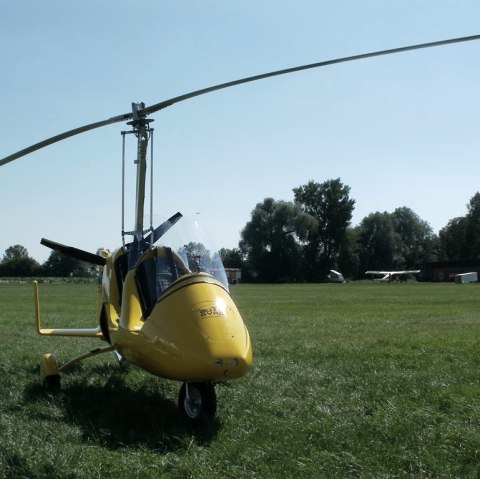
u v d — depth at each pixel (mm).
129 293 7129
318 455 5375
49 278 104000
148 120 7039
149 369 6520
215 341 6059
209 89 6469
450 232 115938
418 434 5973
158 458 5230
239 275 89062
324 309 26656
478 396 7605
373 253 109312
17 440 5547
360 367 9797
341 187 99312
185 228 7344
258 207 94000
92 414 6797
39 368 9438
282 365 9922
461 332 15773
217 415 6633
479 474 5031
